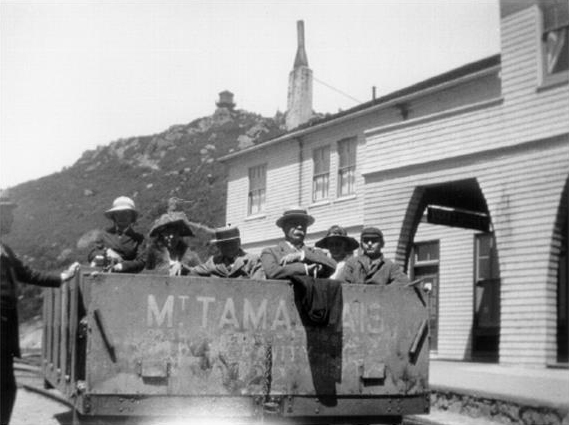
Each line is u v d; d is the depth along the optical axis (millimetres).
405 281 6766
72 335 5785
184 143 40656
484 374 10945
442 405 9523
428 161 14469
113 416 5238
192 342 5395
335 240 7676
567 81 12219
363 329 5859
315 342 5715
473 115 13758
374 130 15664
